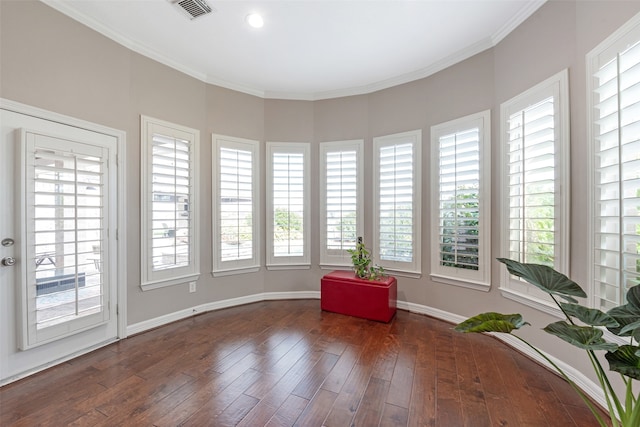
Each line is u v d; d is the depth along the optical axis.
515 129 2.51
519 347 2.49
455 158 3.06
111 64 2.66
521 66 2.45
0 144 2.00
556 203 2.11
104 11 2.41
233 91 3.72
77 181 2.37
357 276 3.46
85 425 1.63
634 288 1.17
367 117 3.81
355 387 1.98
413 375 2.13
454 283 3.11
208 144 3.53
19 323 2.06
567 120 2.03
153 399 1.86
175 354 2.45
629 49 1.56
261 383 2.03
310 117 4.02
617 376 1.70
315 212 4.04
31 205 2.10
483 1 2.30
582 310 1.27
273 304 3.80
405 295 3.54
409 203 3.47
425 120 3.36
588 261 1.85
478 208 2.89
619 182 1.62
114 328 2.68
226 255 3.65
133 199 2.84
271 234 3.97
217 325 3.09
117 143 2.70
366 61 3.20
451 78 3.12
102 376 2.12
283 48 2.96
